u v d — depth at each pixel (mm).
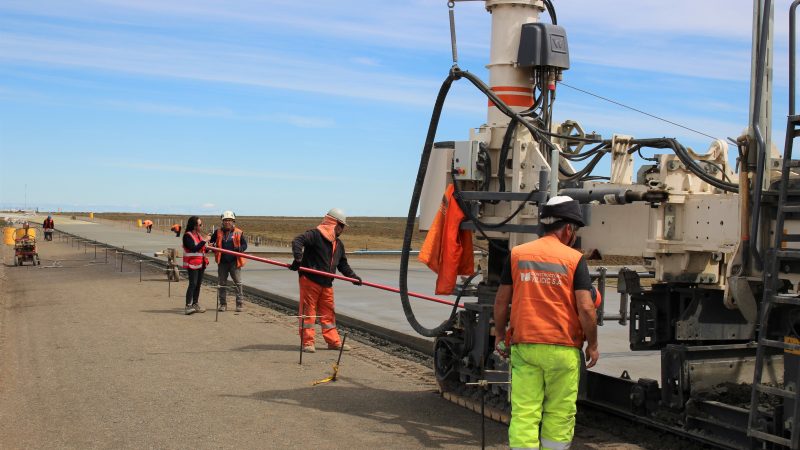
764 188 5801
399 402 8156
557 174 7113
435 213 8594
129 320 13617
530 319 5348
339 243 11359
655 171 6789
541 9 8586
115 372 9211
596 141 7816
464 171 8156
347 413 7668
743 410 6027
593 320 5309
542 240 5543
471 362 7930
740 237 5867
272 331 12789
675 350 6754
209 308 15727
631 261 22891
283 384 8852
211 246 15211
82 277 22438
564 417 5387
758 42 5820
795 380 5367
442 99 8023
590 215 7070
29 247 27062
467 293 8438
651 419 6949
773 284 5379
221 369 9578
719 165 7242
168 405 7770
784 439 5305
